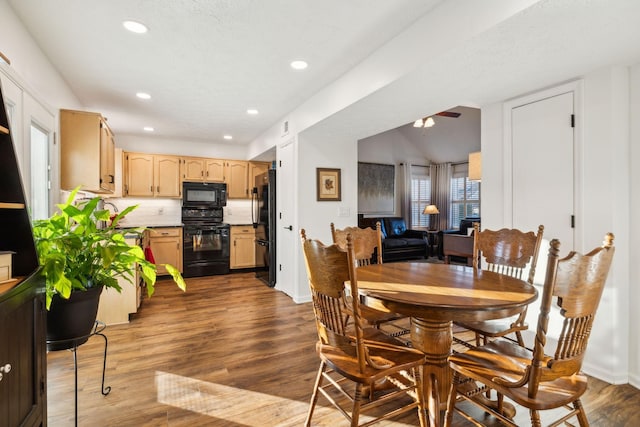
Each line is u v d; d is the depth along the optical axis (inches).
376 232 104.2
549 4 57.0
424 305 53.7
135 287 128.2
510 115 105.9
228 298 162.1
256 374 88.3
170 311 141.6
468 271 79.3
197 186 221.1
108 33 87.8
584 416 51.5
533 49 73.0
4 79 70.2
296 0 74.4
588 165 86.4
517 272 84.5
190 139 222.1
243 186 236.8
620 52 74.8
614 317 81.9
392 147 327.0
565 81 91.2
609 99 82.1
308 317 134.0
